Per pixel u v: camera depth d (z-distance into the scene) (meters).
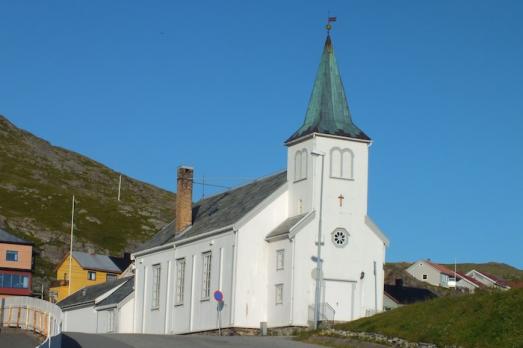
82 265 129.88
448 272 140.88
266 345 46.09
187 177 77.81
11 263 129.38
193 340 49.00
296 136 66.81
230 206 72.81
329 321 61.72
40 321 52.62
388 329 43.34
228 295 65.62
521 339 36.19
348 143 66.00
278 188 67.00
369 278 64.81
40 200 186.62
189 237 72.88
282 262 64.19
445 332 39.59
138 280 81.44
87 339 47.91
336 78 68.19
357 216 65.44
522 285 44.94
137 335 52.75
